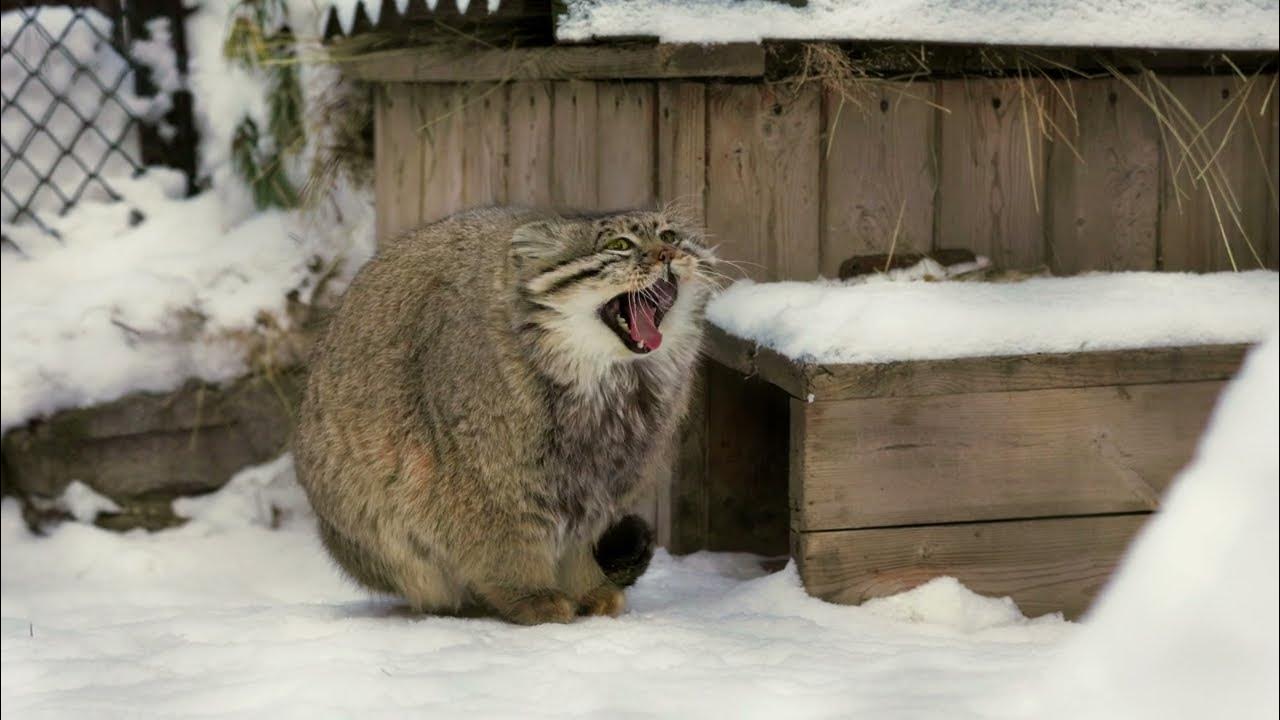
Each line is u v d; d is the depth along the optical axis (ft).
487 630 11.32
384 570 11.72
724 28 12.11
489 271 11.46
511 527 11.46
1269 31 12.34
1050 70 12.48
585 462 11.47
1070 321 11.75
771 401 12.71
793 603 11.66
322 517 11.85
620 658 10.93
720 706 10.53
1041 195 12.57
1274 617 10.64
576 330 11.35
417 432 11.55
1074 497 11.77
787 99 12.47
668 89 12.47
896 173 12.52
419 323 11.59
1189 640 10.66
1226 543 10.93
